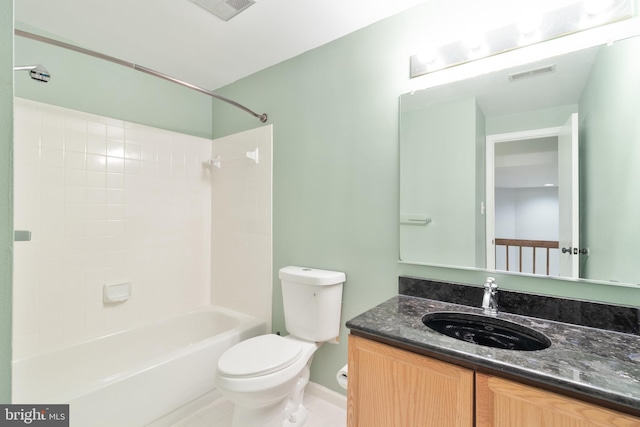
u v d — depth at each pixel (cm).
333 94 188
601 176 117
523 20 129
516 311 128
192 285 251
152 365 157
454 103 148
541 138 128
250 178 233
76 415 131
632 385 74
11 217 37
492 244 139
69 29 177
